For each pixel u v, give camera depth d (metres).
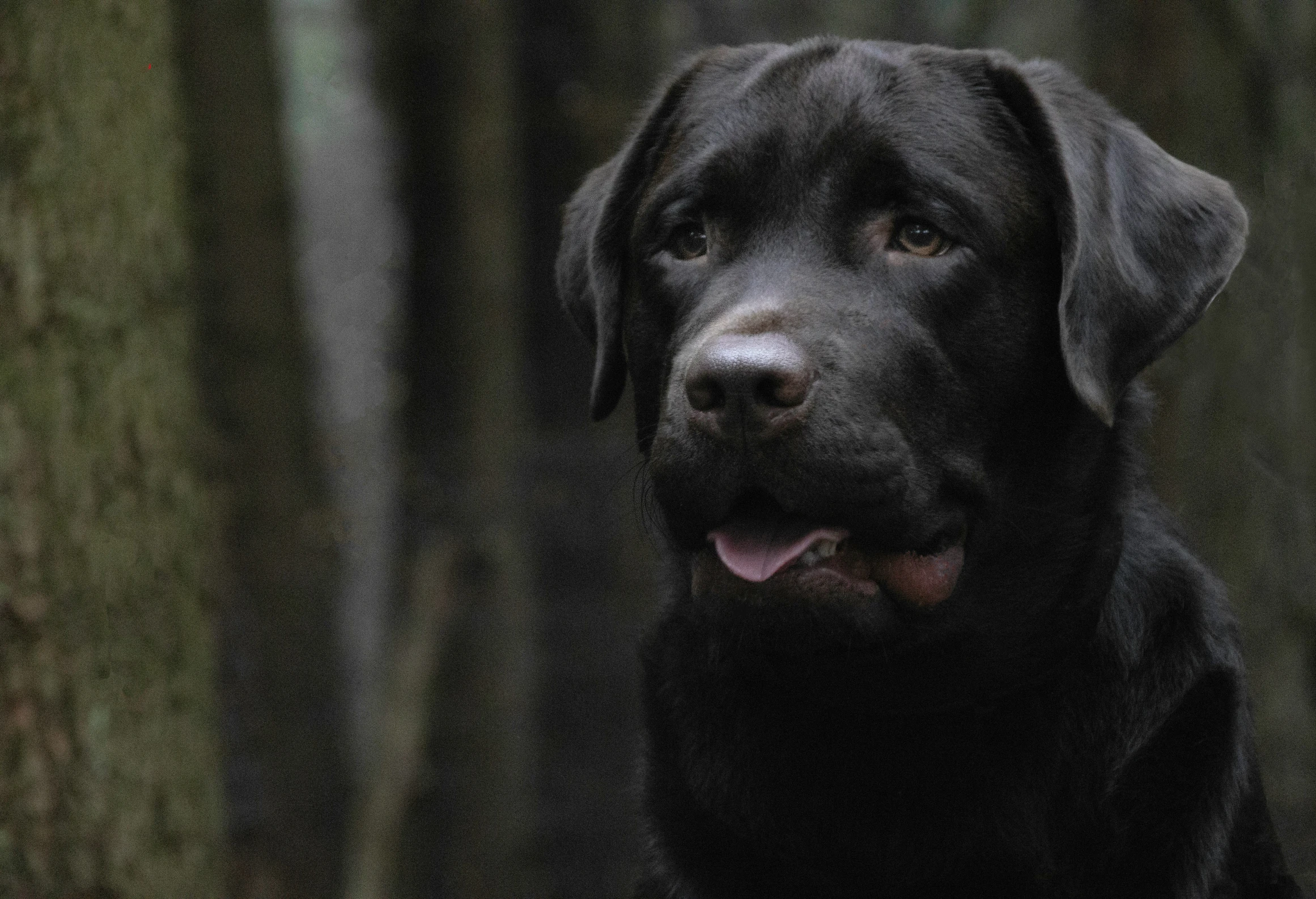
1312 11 13.75
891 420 6.02
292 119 23.78
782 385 5.67
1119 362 6.36
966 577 6.44
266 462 15.75
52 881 7.87
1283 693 13.16
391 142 16.09
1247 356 13.03
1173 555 6.90
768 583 5.96
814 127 6.48
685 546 6.28
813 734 6.54
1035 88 6.56
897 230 6.37
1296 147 13.48
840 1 19.66
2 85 7.86
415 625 14.70
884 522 6.00
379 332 19.83
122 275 8.26
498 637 15.38
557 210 16.41
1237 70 13.59
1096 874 6.40
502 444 15.66
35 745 7.85
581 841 15.75
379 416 19.62
